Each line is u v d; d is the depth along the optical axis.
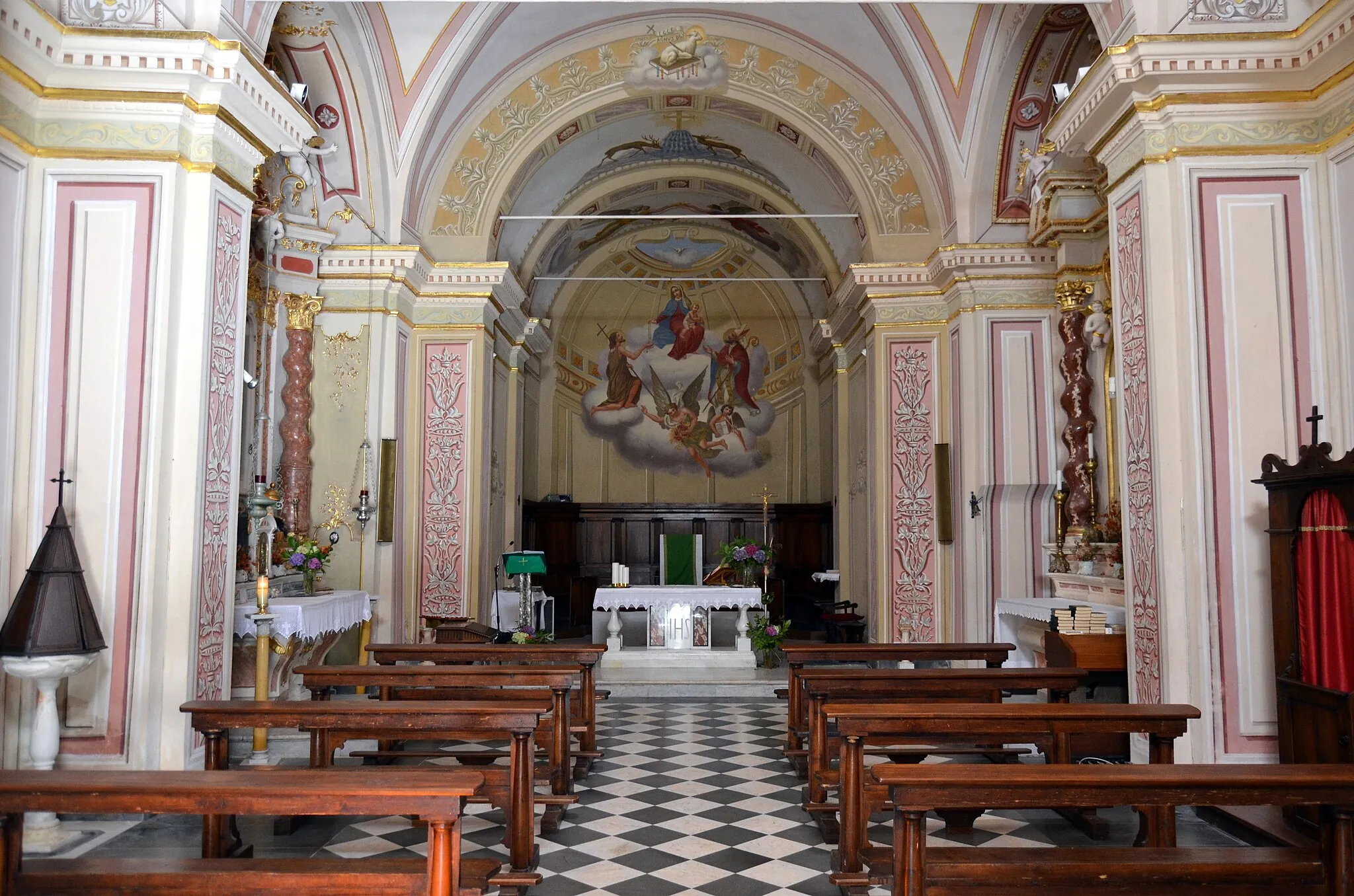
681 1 11.45
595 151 13.62
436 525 11.85
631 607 12.48
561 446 19.02
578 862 5.27
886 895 4.79
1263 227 6.26
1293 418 6.15
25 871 3.69
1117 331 6.86
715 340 19.33
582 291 19.16
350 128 10.62
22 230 5.82
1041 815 5.99
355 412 10.91
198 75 5.97
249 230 6.87
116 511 5.90
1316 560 5.16
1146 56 6.15
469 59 10.98
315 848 5.30
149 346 5.97
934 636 11.76
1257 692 6.03
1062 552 9.76
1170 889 3.86
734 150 13.95
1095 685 7.67
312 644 8.69
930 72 10.74
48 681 5.32
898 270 11.93
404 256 10.90
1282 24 6.19
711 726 9.23
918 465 11.92
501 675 6.24
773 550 16.48
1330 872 3.73
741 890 4.86
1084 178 8.66
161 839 5.36
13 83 5.68
